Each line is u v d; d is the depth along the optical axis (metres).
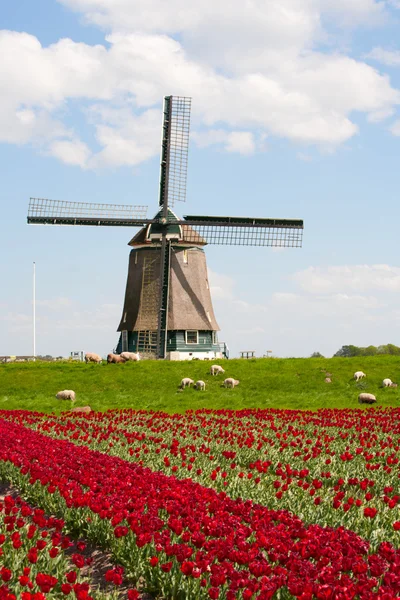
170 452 22.62
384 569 10.45
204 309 64.56
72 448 21.28
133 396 46.12
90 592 10.39
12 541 11.51
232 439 25.66
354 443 25.61
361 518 14.64
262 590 9.03
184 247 64.56
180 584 10.72
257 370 51.06
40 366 53.53
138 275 64.56
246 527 11.97
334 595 8.93
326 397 44.47
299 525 12.43
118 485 15.29
